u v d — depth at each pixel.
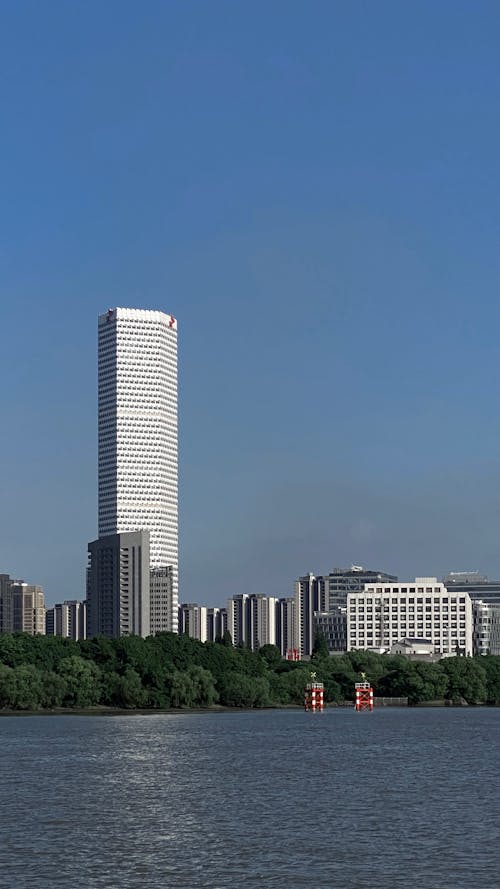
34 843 132.50
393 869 117.69
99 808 159.88
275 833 138.62
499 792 177.62
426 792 178.12
